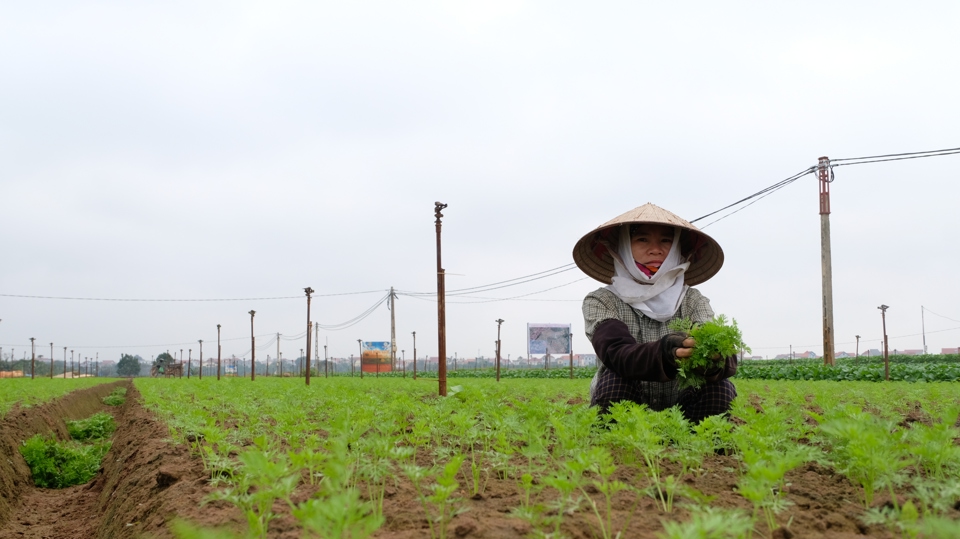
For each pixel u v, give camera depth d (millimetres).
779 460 3104
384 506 3588
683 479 4109
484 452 4668
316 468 4062
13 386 23469
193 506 3928
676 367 5246
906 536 2754
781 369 32375
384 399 10406
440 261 18438
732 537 2695
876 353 131500
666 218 6148
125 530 4949
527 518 2938
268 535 3170
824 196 29016
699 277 6746
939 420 6801
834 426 3623
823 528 3051
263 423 7070
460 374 58719
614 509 3375
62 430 16484
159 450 6797
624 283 6234
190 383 18625
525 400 9852
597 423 5078
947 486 3129
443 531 2910
